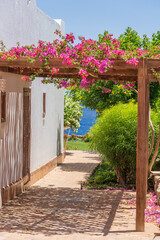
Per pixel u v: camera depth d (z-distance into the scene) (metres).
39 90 12.05
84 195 10.02
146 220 7.55
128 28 14.98
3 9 8.52
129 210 8.45
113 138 11.37
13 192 9.50
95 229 6.82
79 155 19.03
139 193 6.87
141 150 6.94
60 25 15.24
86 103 15.68
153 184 11.06
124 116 11.52
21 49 7.62
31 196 9.72
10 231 6.53
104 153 11.71
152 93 14.76
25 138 10.61
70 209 8.41
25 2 10.24
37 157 12.02
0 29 8.35
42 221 7.32
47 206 8.66
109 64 7.11
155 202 9.12
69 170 14.25
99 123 11.88
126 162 11.68
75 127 20.20
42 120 12.59
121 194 10.26
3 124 8.73
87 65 7.20
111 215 7.98
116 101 14.64
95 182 11.99
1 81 8.26
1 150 8.62
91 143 12.08
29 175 10.98
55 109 14.80
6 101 8.92
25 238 6.03
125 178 12.00
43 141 12.80
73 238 6.09
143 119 6.96
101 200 9.45
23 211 8.13
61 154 16.22
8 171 9.16
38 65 7.55
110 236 6.29
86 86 10.11
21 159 10.24
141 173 6.90
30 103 10.77
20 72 8.98
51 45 7.47
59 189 10.77
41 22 12.12
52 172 13.74
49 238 6.08
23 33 10.09
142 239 6.03
